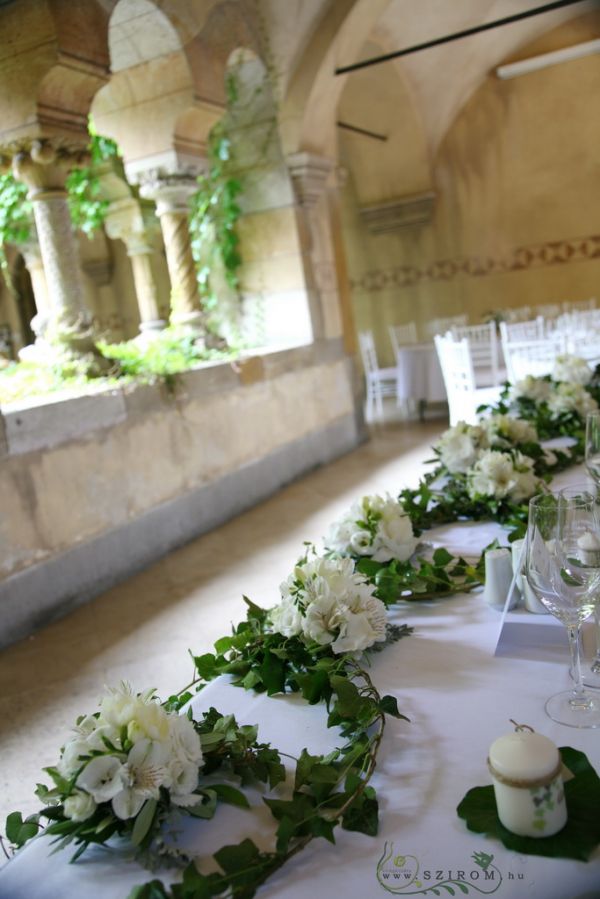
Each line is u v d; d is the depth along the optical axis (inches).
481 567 57.3
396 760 36.4
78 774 31.4
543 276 346.0
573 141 328.5
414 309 374.0
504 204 346.3
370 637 44.7
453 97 335.0
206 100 193.2
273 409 215.5
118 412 157.5
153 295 264.2
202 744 36.5
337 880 29.3
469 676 43.4
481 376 262.1
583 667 42.9
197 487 181.9
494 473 69.2
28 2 143.9
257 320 246.7
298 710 42.8
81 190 247.3
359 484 213.5
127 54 186.5
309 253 240.8
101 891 30.4
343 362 259.4
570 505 38.9
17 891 31.2
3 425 130.7
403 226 364.2
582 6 307.0
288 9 213.3
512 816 29.4
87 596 147.4
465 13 286.0
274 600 135.8
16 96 150.5
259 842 32.2
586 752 34.7
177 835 32.8
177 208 204.4
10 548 131.8
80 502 147.2
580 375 118.7
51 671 118.6
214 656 48.4
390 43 289.7
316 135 234.7
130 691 37.4
